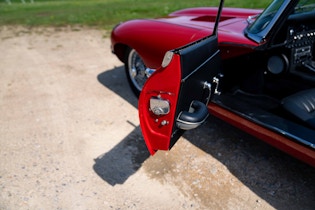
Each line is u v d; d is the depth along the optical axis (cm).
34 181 225
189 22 289
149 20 298
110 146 268
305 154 182
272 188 219
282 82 260
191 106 190
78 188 220
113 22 850
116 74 439
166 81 163
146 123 182
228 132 286
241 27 270
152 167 241
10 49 590
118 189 219
